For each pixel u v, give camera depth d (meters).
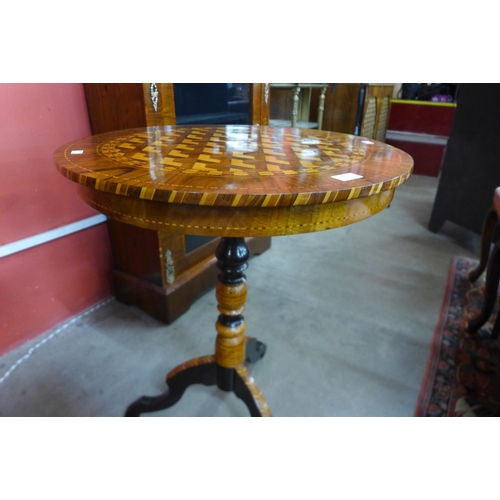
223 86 1.46
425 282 1.78
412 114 3.70
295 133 1.09
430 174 3.82
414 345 1.36
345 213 0.59
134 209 0.57
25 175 1.19
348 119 3.03
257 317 1.49
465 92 2.02
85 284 1.49
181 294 1.47
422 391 1.16
